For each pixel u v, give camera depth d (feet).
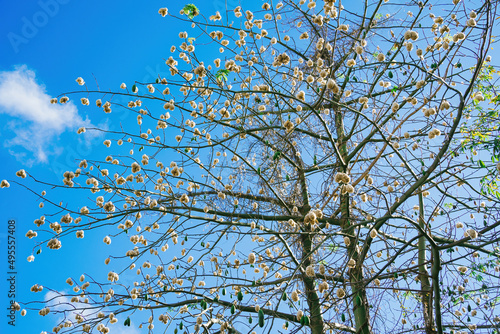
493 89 15.17
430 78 13.52
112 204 13.57
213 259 15.19
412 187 11.48
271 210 16.01
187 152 15.46
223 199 15.19
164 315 12.44
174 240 14.83
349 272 12.17
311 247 14.53
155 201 14.05
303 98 12.26
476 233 9.72
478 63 10.35
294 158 16.74
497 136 13.37
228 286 13.33
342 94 16.20
